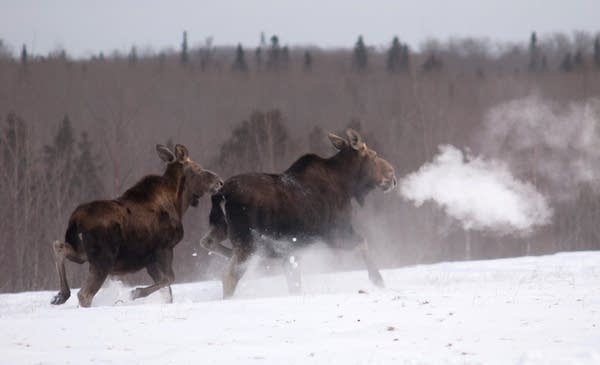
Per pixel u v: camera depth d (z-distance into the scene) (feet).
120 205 171.32
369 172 204.03
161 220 176.35
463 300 154.92
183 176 183.62
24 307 186.39
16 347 126.31
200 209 462.19
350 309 147.02
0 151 499.51
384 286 198.90
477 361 112.57
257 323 137.80
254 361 115.44
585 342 120.78
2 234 453.58
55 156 536.01
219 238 190.08
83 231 166.40
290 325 136.05
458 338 125.70
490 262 270.87
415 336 127.54
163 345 125.80
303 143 629.92
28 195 464.24
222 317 142.31
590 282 187.93
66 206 489.67
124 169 548.72
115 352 122.11
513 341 123.03
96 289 165.99
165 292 177.78
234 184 184.55
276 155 554.87
